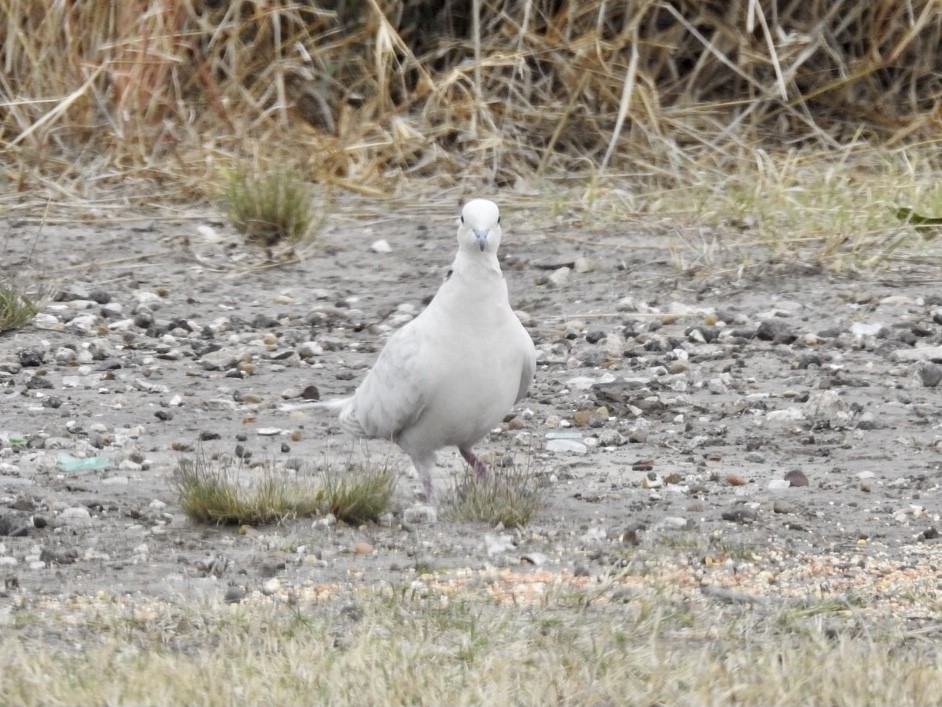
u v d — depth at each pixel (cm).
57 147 2023
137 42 2034
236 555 866
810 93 2103
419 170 2042
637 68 2122
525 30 2088
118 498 977
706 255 1644
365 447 1123
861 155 2027
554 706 641
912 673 661
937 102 2086
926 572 842
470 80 2075
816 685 656
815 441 1127
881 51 2167
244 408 1225
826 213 1736
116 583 816
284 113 2069
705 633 738
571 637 719
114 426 1165
